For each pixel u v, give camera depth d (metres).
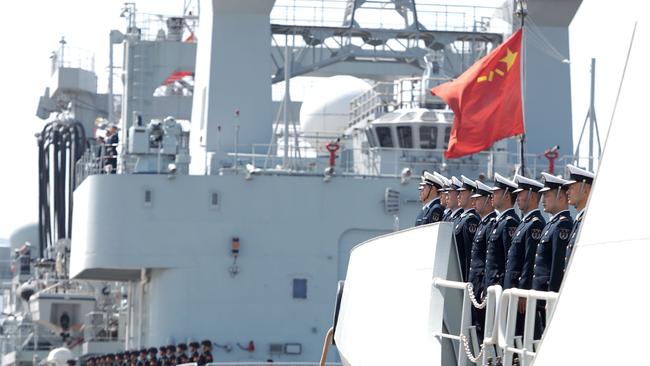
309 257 41.75
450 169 43.72
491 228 18.58
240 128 46.59
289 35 49.72
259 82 47.00
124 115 55.88
